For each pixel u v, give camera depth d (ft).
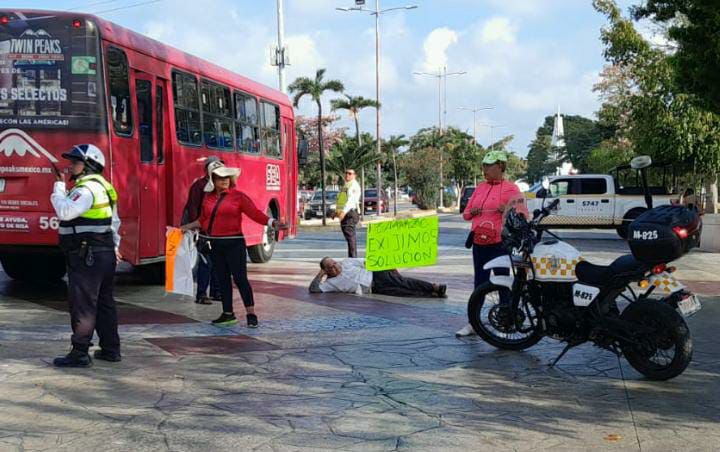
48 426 16.97
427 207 183.83
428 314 31.50
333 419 17.81
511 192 25.88
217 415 17.97
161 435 16.55
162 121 35.01
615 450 16.02
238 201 27.81
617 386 20.83
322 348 25.07
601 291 21.83
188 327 28.09
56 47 29.71
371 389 20.36
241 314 30.99
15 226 29.84
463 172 226.99
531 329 24.20
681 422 17.83
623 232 79.97
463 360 23.67
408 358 23.85
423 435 16.79
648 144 79.61
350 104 134.41
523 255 23.50
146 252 33.22
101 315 22.35
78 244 21.29
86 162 21.39
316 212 132.05
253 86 47.42
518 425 17.54
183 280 27.94
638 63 75.66
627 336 21.26
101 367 21.90
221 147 41.81
